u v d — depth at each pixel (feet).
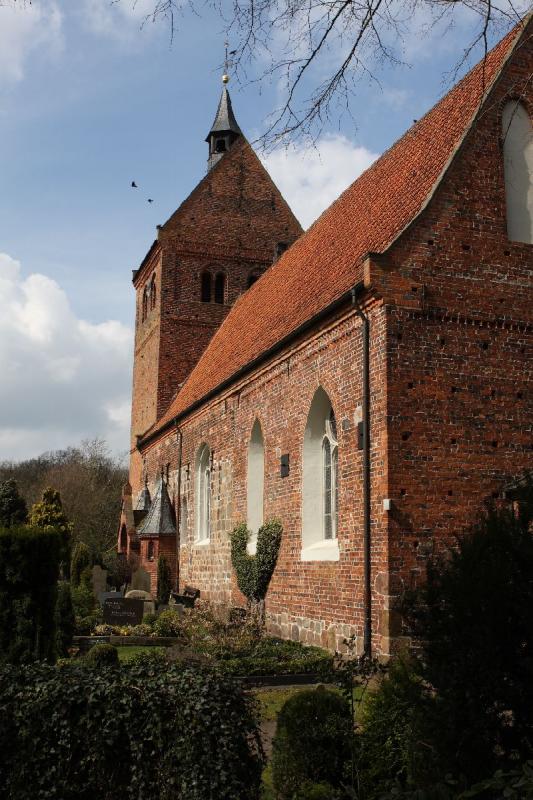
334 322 56.13
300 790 23.98
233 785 23.03
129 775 24.32
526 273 53.31
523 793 16.46
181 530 101.24
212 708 23.68
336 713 25.46
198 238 123.95
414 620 22.49
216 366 96.53
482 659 19.70
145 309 135.54
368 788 22.97
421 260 50.98
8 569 42.22
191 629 63.67
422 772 20.49
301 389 62.64
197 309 122.93
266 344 72.23
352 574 51.11
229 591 78.69
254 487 74.59
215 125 139.74
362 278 51.93
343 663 25.17
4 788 24.50
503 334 52.01
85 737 24.41
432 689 21.80
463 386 50.29
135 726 24.29
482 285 51.98
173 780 23.56
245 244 125.70
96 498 210.38
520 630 19.89
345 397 54.29
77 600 81.46
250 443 74.90
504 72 55.16
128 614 74.18
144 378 132.67
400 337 49.57
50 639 42.83
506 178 54.49
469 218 52.60
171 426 107.86
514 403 51.34
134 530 119.75
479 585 20.29
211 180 126.62
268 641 58.95
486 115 54.39
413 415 48.85
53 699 24.68
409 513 47.52
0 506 97.71
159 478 115.24
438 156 59.31
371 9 23.68
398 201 61.72
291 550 62.64
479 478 49.42
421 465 48.34
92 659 42.45
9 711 24.88
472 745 19.63
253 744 24.75
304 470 61.31
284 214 128.67
